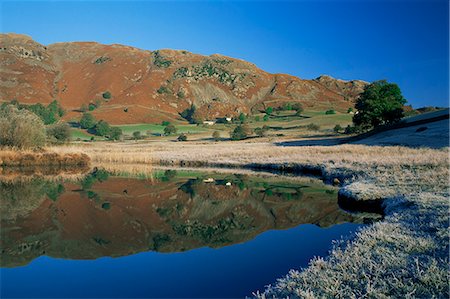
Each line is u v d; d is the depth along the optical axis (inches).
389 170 797.9
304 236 420.2
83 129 5191.9
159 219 525.0
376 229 375.9
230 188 848.3
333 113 6993.1
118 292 266.5
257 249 370.0
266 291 256.7
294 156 1422.2
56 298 258.2
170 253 360.8
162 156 1705.2
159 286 276.8
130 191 808.9
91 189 838.5
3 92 7229.3
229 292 266.1
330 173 952.3
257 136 4013.3
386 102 2659.9
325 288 242.7
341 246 354.0
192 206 632.4
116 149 2443.4
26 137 1592.0
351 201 578.6
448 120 2210.9
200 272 306.3
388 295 227.1
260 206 627.8
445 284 229.0
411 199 476.4
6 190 816.9
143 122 6432.1
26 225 481.4
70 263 333.4
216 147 2527.1
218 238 418.0
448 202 439.5
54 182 968.9
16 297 261.4
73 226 476.7
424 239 314.5
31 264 331.3
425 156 973.8
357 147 1594.5
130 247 383.6
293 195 732.0
